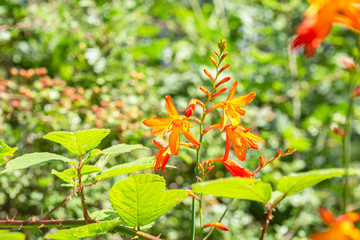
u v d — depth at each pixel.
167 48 5.68
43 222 1.75
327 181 5.10
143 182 1.54
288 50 5.55
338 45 5.97
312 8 1.16
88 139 1.65
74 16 5.06
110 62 4.53
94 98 3.93
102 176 1.76
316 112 5.34
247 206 4.78
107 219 1.93
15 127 4.14
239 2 6.00
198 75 4.96
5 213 3.91
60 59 4.79
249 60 5.82
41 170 4.03
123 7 5.11
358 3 1.12
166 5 6.01
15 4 4.82
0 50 5.02
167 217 4.22
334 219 1.11
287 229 4.52
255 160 4.45
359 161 6.56
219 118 4.29
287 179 1.39
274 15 6.35
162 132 1.71
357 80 5.46
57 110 3.70
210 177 4.43
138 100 4.05
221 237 4.27
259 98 5.49
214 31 5.42
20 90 3.72
